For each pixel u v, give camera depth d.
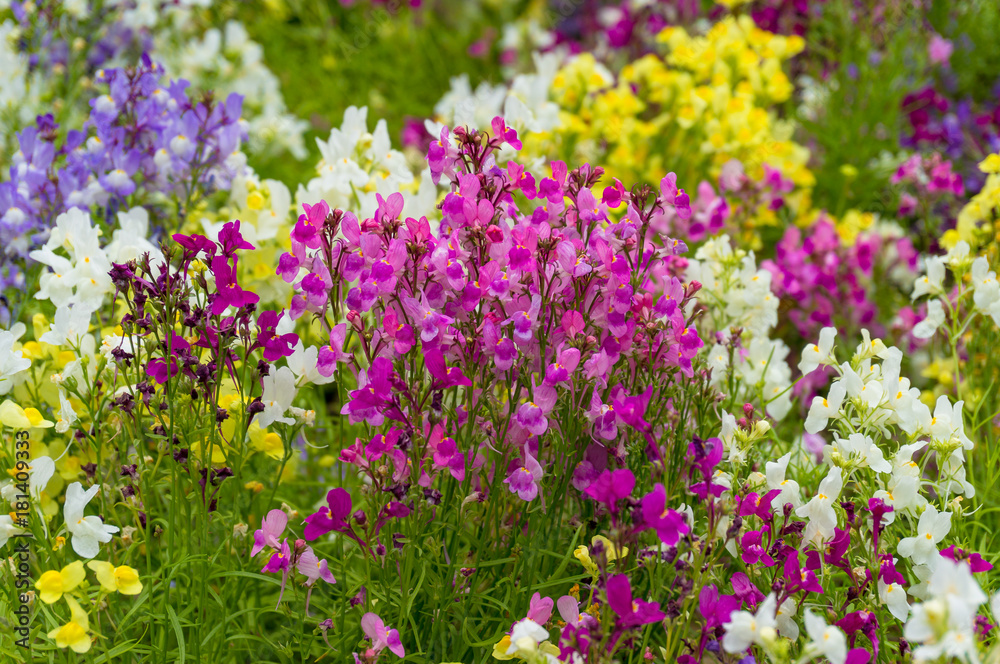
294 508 1.00
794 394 1.10
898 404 0.93
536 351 0.93
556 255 0.91
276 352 0.92
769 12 1.66
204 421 0.94
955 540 0.94
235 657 0.95
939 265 1.00
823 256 1.18
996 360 1.05
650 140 1.38
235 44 1.51
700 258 1.07
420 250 0.90
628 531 0.88
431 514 0.92
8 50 1.22
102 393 0.96
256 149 1.41
